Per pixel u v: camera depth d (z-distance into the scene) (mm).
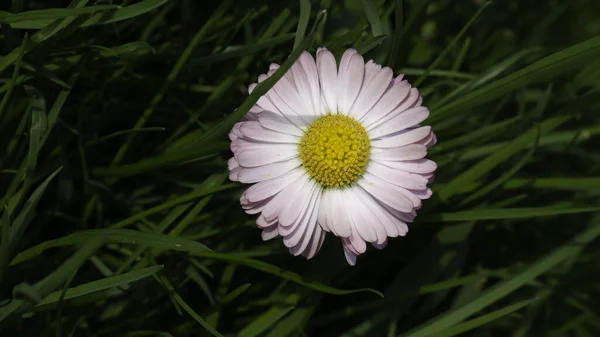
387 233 185
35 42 188
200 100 209
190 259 196
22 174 187
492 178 208
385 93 188
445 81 210
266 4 207
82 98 203
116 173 200
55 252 201
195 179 206
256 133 187
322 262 201
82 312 194
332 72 189
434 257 206
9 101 193
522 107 211
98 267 194
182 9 204
